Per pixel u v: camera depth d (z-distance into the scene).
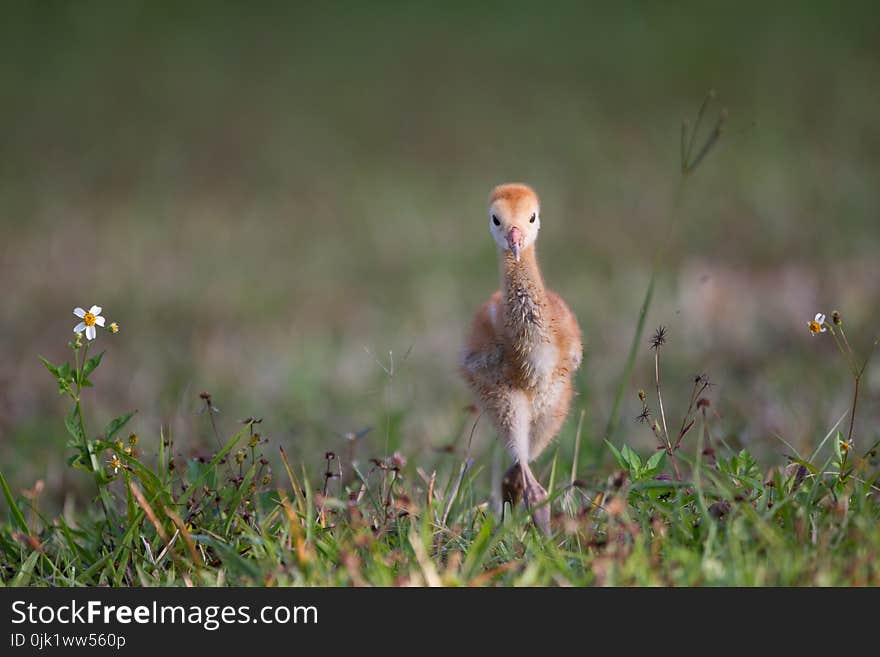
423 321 21.23
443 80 42.50
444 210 30.61
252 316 22.77
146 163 36.94
